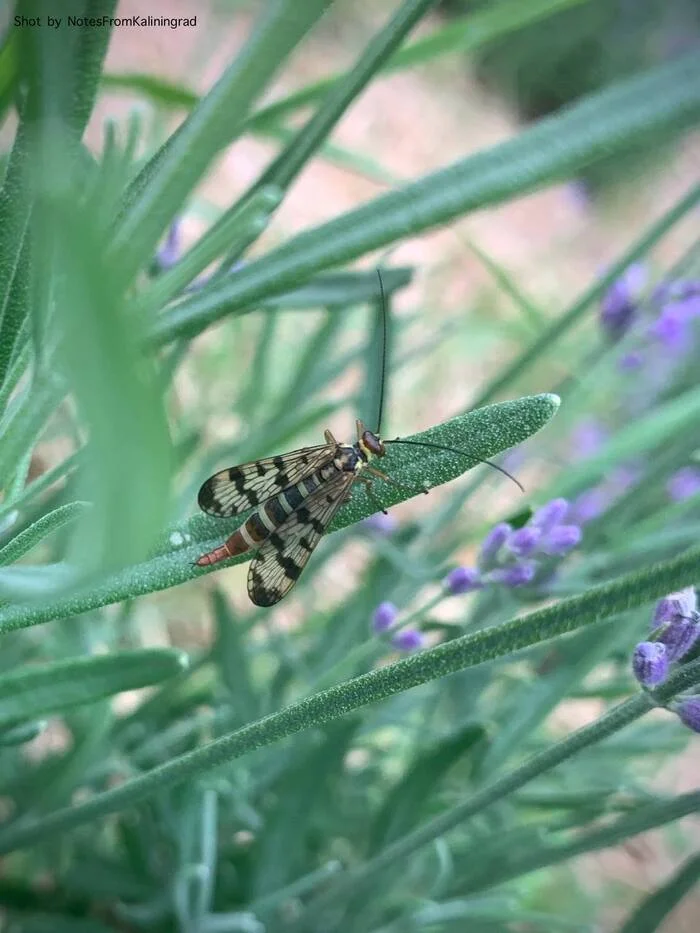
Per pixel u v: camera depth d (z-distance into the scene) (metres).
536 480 0.10
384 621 0.05
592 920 0.08
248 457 0.06
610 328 0.06
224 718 0.06
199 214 0.06
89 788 0.06
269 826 0.05
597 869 0.09
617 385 0.08
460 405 0.12
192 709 0.06
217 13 0.07
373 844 0.05
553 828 0.05
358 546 0.10
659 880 0.09
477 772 0.06
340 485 0.05
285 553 0.05
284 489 0.05
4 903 0.06
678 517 0.06
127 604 0.06
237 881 0.06
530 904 0.08
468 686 0.06
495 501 0.10
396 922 0.05
